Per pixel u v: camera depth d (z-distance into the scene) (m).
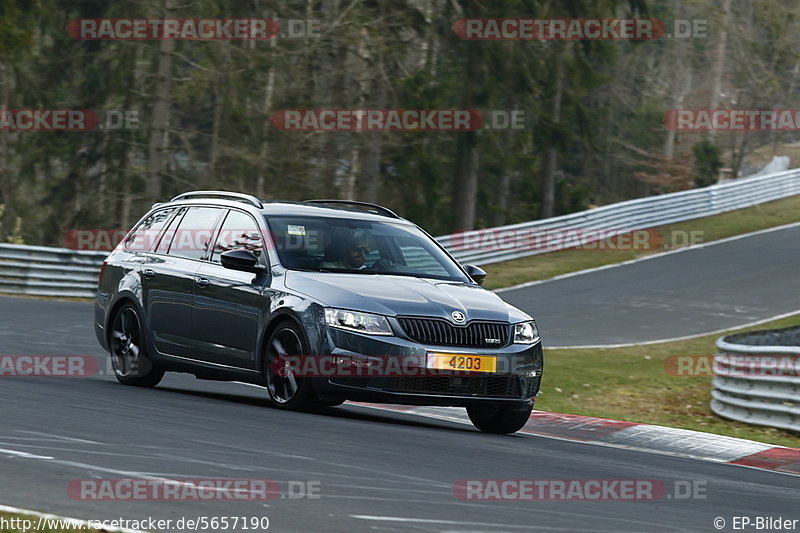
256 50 137.62
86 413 29.84
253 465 23.53
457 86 164.12
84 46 157.88
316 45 131.00
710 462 33.84
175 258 39.09
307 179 136.00
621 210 132.25
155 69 151.75
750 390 47.69
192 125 168.25
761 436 43.78
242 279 35.97
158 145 129.88
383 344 32.47
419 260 37.28
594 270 112.75
